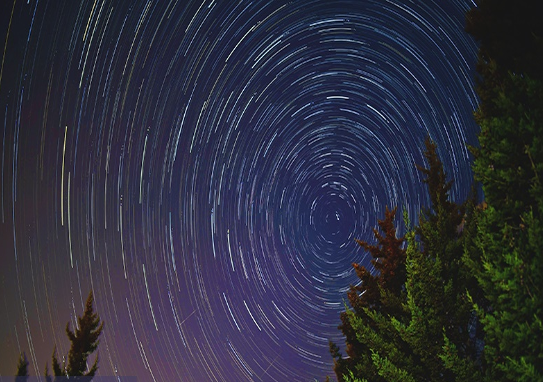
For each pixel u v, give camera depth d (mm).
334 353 15445
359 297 15289
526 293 7133
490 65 8594
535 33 8523
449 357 8633
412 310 9531
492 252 7770
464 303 9703
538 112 7496
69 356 21047
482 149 8008
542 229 7082
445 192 13055
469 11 9328
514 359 7195
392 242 15359
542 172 7352
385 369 9562
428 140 13484
